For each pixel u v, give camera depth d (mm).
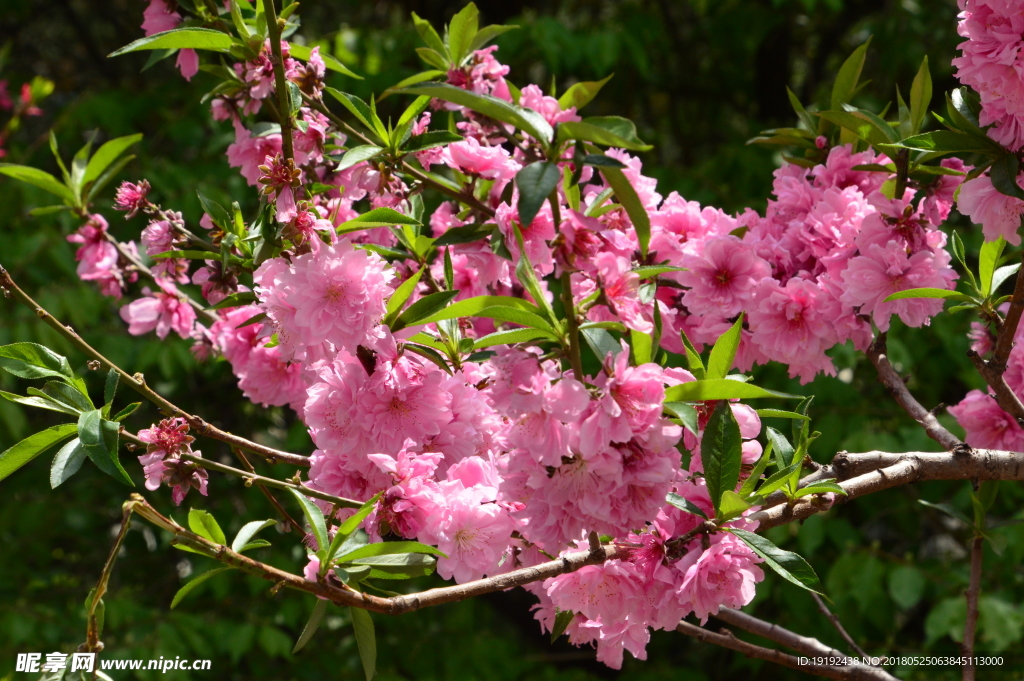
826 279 1131
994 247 1109
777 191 1199
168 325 1246
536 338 995
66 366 1050
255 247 1113
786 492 1035
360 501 1076
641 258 1135
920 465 1097
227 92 1169
